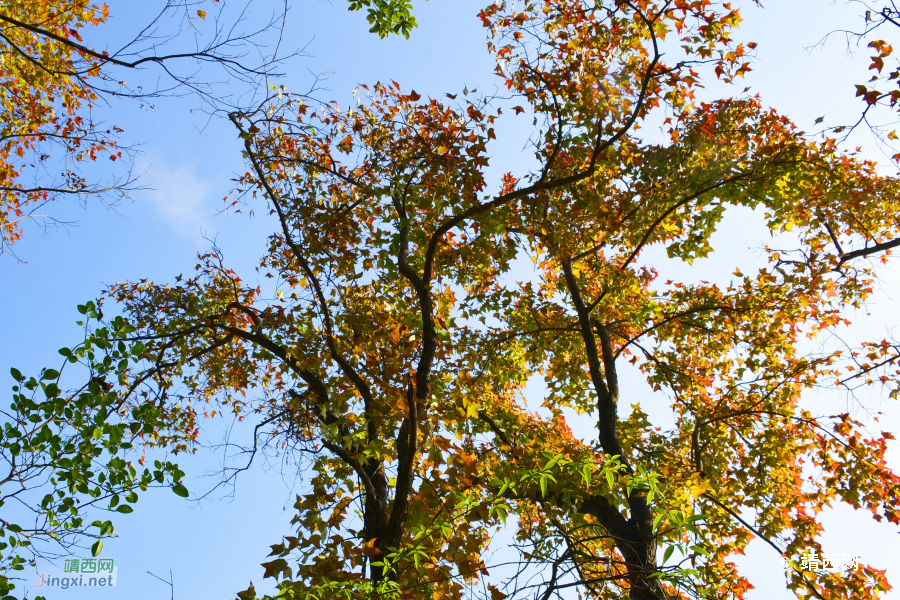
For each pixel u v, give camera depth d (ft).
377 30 19.72
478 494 17.74
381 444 22.50
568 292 35.81
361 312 27.32
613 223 30.19
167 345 27.66
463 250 27.58
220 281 30.14
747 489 32.35
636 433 32.94
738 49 23.49
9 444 14.47
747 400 33.32
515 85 26.63
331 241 27.86
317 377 25.25
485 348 33.76
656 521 10.75
